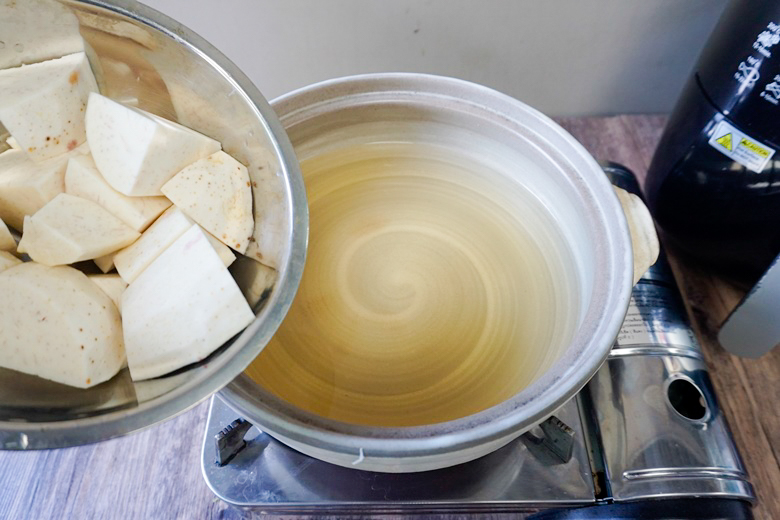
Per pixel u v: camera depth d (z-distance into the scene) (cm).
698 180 62
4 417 37
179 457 59
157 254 43
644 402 56
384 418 49
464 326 55
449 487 52
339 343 54
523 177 61
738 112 55
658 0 75
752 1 52
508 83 88
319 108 60
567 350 42
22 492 57
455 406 50
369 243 60
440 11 77
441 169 65
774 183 56
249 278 44
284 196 43
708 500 50
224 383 35
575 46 81
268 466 53
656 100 90
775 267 53
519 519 55
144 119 42
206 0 74
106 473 58
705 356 66
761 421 62
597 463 54
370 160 65
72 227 43
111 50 46
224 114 47
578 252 54
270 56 83
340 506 52
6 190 45
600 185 50
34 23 43
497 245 59
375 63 85
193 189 45
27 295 40
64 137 46
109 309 42
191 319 40
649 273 65
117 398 39
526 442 53
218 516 55
